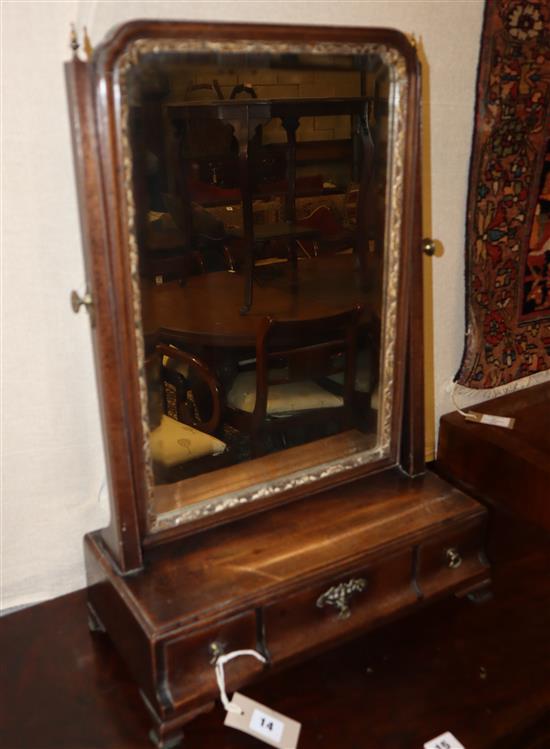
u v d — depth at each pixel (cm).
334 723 89
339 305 103
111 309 81
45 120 87
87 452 104
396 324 102
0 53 83
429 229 125
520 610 107
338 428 108
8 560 105
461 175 125
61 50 86
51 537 106
